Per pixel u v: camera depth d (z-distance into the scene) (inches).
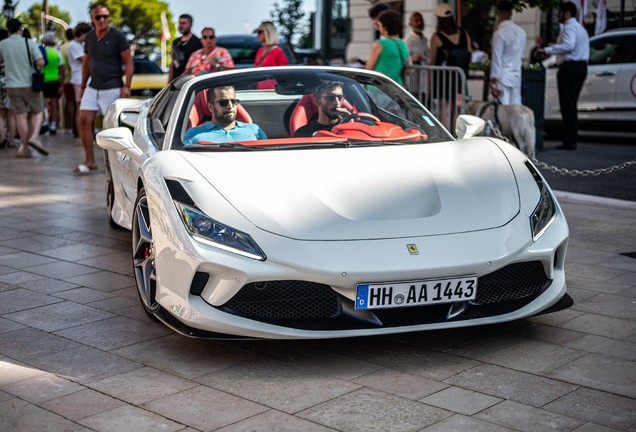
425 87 296.5
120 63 321.4
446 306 108.9
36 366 108.6
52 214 232.5
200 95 145.3
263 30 316.8
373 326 104.6
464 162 127.0
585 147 382.9
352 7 738.2
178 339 119.6
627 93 390.3
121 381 102.4
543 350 112.4
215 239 105.2
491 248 107.1
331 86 150.1
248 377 103.4
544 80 363.6
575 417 89.0
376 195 113.7
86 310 136.3
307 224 106.6
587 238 188.5
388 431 85.9
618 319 126.6
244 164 121.0
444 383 100.3
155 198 116.1
